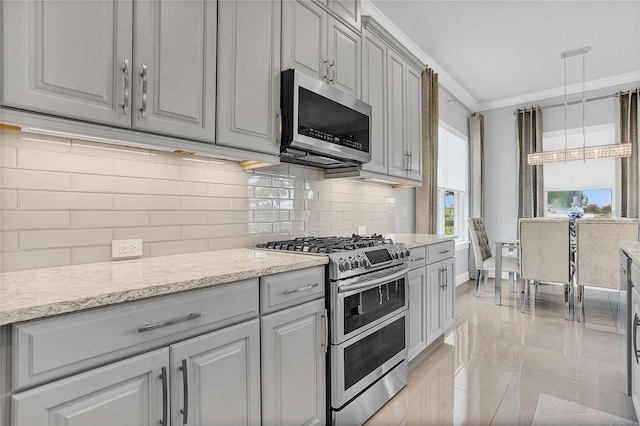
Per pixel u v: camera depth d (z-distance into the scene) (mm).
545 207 5211
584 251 3414
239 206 2045
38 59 1063
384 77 2715
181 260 1554
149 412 1014
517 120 5262
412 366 2469
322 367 1641
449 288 3014
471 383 2219
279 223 2293
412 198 3951
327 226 2686
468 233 5547
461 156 5484
